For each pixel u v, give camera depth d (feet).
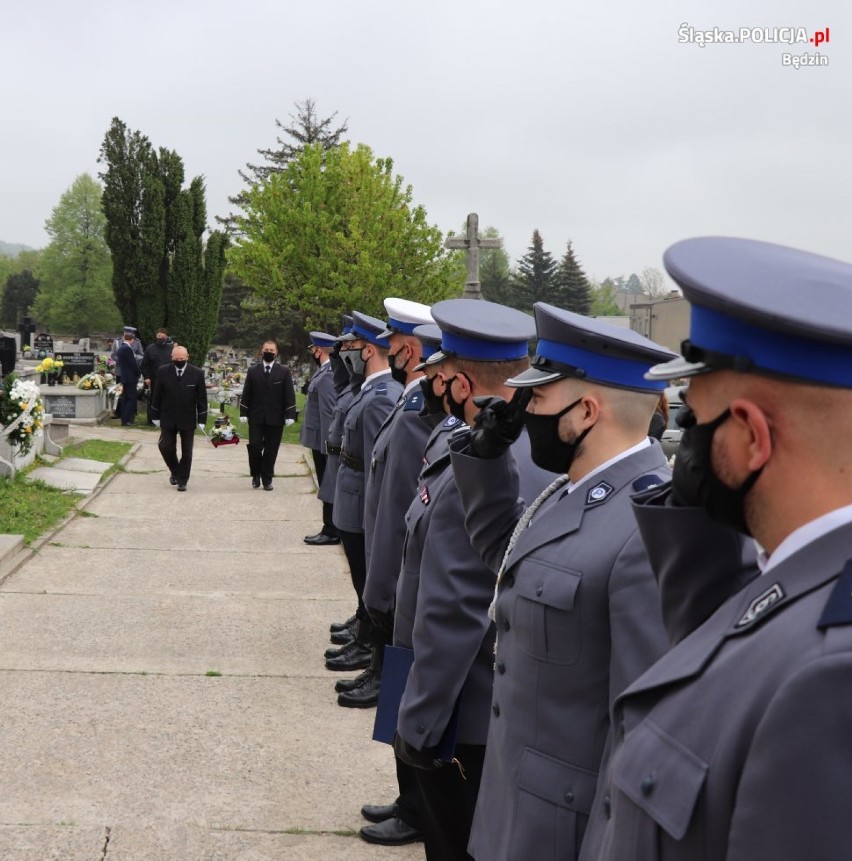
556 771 6.94
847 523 3.83
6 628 21.33
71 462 47.03
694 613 4.97
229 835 12.84
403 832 12.79
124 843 12.53
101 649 20.20
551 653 7.00
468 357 10.83
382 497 14.29
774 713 3.49
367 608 14.52
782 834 3.40
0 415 38.27
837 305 3.82
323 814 13.53
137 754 15.17
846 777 3.31
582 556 6.97
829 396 3.81
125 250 81.71
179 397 42.32
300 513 38.09
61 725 16.15
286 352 155.53
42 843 12.43
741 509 4.18
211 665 19.48
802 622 3.71
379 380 20.80
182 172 82.99
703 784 3.88
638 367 7.40
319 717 17.01
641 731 4.30
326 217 92.84
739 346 4.00
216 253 86.22
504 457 8.46
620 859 4.27
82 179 302.45
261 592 25.45
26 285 369.30
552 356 7.55
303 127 196.03
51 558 28.30
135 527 33.73
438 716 9.78
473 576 9.82
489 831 7.47
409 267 96.02
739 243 4.45
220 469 50.57
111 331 306.76
